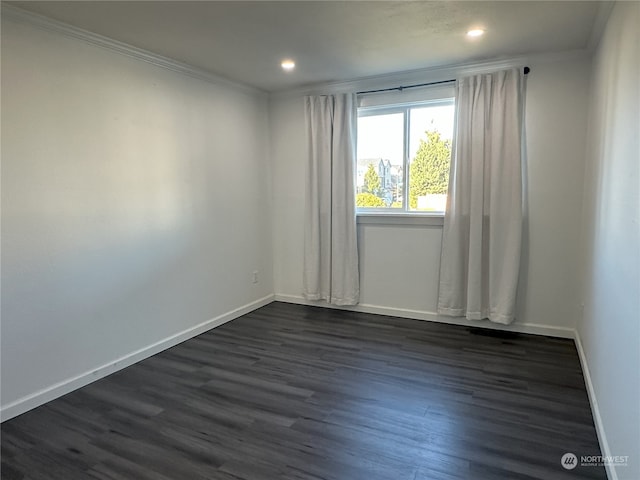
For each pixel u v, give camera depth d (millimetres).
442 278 3852
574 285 3432
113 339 2982
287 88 4309
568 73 3277
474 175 3572
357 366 3020
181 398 2590
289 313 4352
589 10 2441
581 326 3090
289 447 2074
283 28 2688
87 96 2754
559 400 2482
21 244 2422
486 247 3645
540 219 3482
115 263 2984
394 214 4051
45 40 2504
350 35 2826
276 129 4574
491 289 3604
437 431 2188
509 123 3430
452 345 3383
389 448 2049
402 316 4145
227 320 4094
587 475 1838
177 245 3504
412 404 2467
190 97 3580
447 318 3939
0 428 2279
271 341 3557
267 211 4656
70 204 2672
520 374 2838
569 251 3418
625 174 1776
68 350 2688
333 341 3529
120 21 2539
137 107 3109
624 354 1657
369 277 4277
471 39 2936
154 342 3312
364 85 4023
